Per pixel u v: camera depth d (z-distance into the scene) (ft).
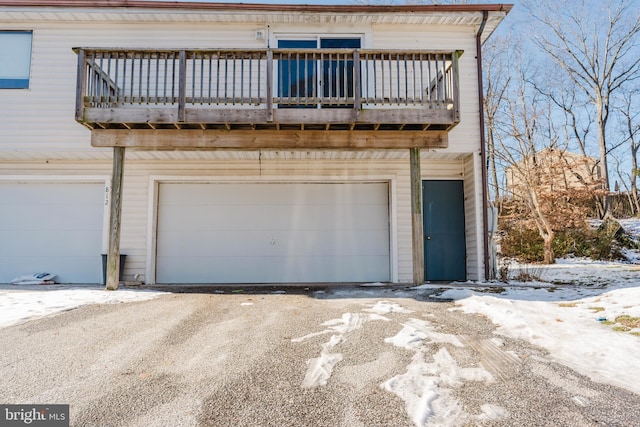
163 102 20.86
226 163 28.40
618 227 50.70
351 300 19.08
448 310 16.48
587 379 9.70
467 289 21.16
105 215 27.73
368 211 28.71
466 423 7.88
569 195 50.85
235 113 20.80
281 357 11.23
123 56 20.97
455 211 28.89
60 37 26.20
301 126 21.86
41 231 27.66
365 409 8.44
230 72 26.71
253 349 11.87
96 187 27.99
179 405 8.61
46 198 27.86
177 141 21.94
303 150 23.16
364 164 28.53
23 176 27.68
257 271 28.12
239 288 24.27
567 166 53.78
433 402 8.63
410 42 27.04
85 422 7.93
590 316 14.55
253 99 20.88
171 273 27.89
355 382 9.66
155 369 10.43
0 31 25.98
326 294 21.22
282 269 28.19
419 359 11.00
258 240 28.35
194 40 26.78
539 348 11.77
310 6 25.73
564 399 8.75
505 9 25.88
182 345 12.25
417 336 12.74
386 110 21.02
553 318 14.35
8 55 25.93
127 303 18.25
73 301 18.16
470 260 27.76
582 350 11.38
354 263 28.35
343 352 11.59
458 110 20.99
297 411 8.39
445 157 28.22
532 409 8.36
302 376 10.02
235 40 26.94
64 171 27.86
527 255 47.52
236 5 25.73
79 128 25.63
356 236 28.55
